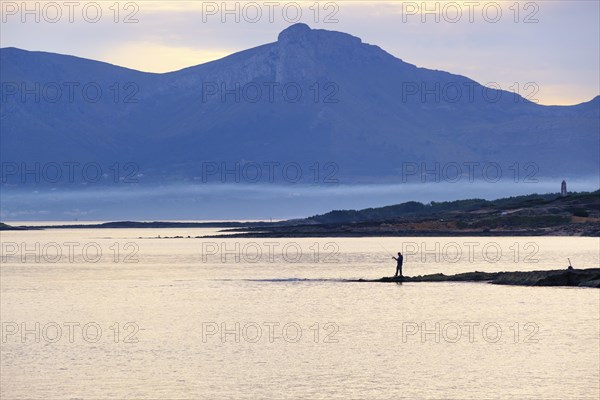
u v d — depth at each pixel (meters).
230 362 182.62
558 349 189.62
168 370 176.00
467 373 169.25
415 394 155.00
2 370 177.75
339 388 159.75
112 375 172.25
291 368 176.25
